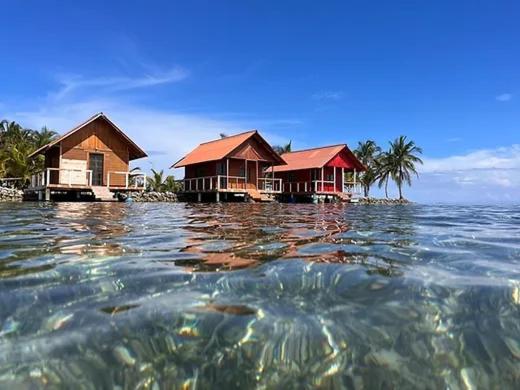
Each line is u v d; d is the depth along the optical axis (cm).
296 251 402
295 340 195
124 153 2314
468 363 184
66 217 857
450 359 186
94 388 160
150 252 391
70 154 2167
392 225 731
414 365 181
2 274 296
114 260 347
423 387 169
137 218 859
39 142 3700
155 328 203
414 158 4700
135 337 194
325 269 316
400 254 386
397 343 196
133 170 2792
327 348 190
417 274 301
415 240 496
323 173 3275
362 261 349
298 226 698
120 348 184
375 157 4962
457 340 200
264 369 175
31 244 439
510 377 178
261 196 2712
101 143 2248
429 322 216
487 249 421
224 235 540
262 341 193
